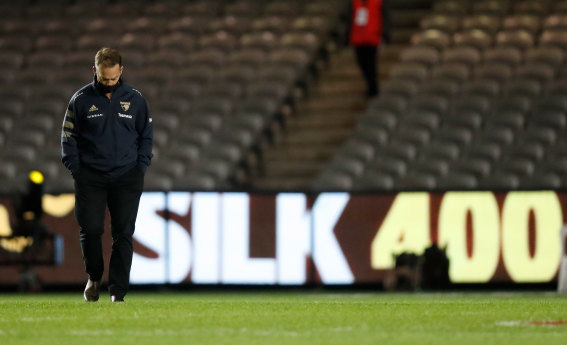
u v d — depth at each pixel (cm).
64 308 2445
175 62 6344
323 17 6694
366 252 4172
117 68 2477
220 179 5475
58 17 7000
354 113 6031
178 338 1766
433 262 4103
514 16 6431
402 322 2083
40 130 5956
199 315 2241
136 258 4262
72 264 4312
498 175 5184
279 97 5984
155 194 4269
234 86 6050
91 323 2042
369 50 5666
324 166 5681
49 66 6500
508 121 5484
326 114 6072
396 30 6600
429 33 6275
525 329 1930
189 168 5522
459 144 5419
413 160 5391
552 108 5534
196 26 6712
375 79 5784
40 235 4278
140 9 7012
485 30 6300
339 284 4191
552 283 4084
